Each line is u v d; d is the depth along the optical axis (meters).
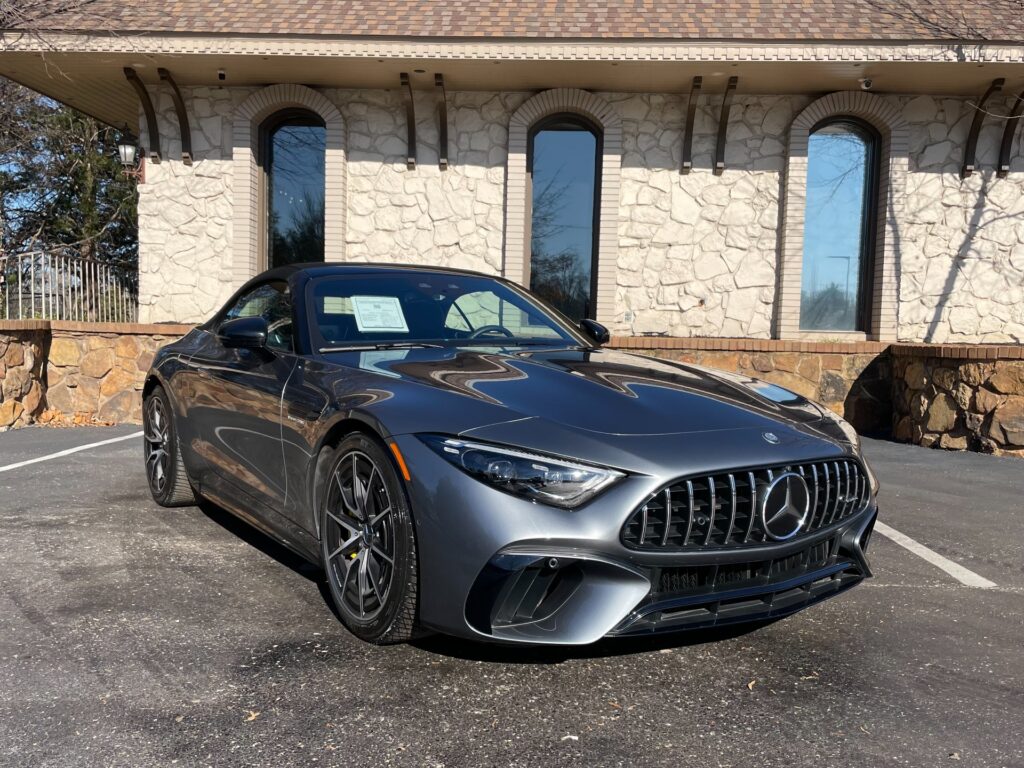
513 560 2.21
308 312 3.39
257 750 2.03
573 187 9.45
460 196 9.31
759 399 2.96
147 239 9.34
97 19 8.15
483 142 9.26
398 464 2.42
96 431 7.73
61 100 9.94
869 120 9.13
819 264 9.48
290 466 3.07
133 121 11.11
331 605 3.04
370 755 2.02
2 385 7.68
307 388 3.00
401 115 9.27
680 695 2.38
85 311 8.95
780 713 2.28
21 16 8.04
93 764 1.95
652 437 2.40
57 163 15.83
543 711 2.26
